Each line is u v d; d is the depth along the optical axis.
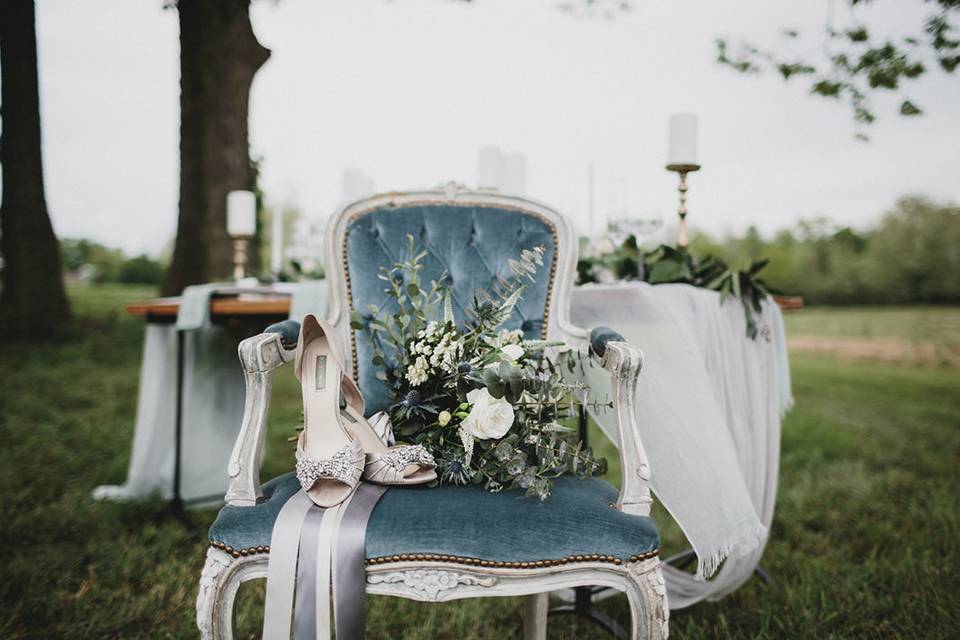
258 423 1.28
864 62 5.15
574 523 1.15
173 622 1.87
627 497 1.23
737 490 1.61
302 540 1.15
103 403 5.10
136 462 2.83
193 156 6.92
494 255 1.77
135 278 17.02
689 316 1.80
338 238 1.74
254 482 1.26
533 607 1.60
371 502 1.20
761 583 2.14
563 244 1.75
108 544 2.31
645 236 2.41
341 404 1.47
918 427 4.77
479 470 1.28
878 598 2.00
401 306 1.54
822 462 3.70
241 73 6.21
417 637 1.83
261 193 8.17
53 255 8.37
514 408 1.33
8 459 3.40
